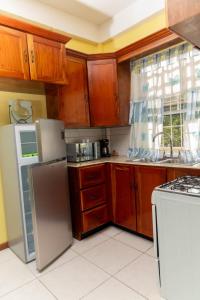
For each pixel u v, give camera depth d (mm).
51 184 2143
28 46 2111
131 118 2941
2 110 2469
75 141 3166
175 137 2643
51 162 2162
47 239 2057
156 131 2664
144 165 2324
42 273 1972
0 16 1908
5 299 1680
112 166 2701
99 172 2693
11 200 2260
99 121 2930
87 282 1813
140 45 2594
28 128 2150
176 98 2561
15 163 2104
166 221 1506
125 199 2578
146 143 2787
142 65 2779
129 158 2855
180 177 1912
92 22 3129
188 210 1386
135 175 2428
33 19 2537
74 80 2740
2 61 1949
